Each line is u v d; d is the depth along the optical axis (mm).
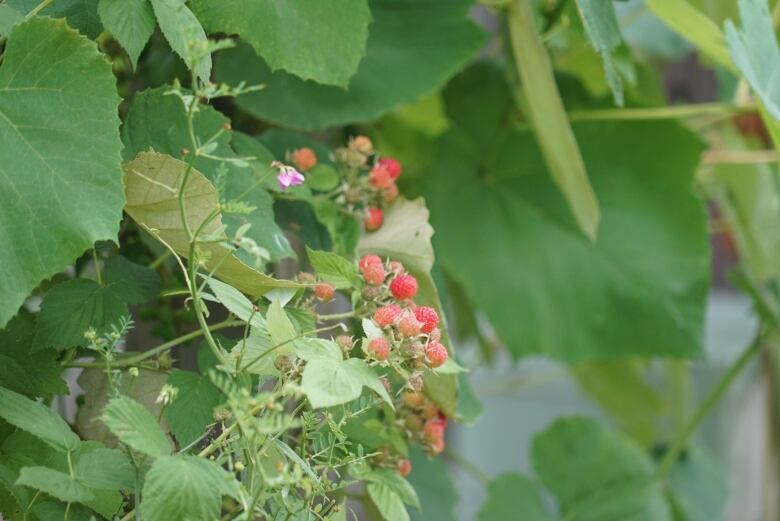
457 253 1780
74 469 1179
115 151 1187
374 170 1395
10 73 1187
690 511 2289
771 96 1444
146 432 1152
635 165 1772
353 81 1515
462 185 1797
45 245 1168
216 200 1213
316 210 1397
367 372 1188
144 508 1122
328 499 1313
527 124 1791
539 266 1785
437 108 1847
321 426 1249
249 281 1251
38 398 1284
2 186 1170
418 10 1553
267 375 1218
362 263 1280
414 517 1560
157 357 1311
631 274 1775
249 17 1314
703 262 1765
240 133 1376
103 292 1282
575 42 1794
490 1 1545
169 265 1438
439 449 1367
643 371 2588
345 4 1326
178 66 1484
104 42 1502
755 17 1444
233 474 1146
